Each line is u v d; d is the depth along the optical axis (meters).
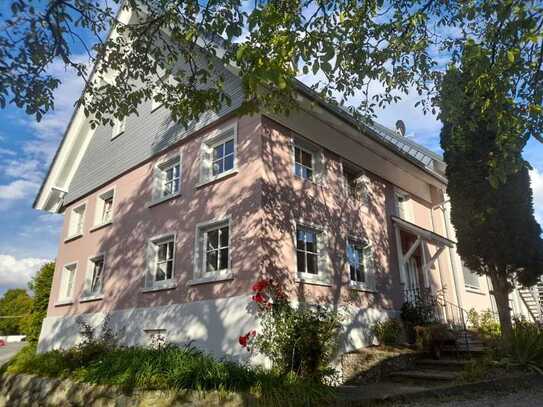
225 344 8.42
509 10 5.02
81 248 14.33
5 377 11.27
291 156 10.20
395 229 13.12
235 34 5.57
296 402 6.12
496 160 5.70
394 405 6.52
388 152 12.70
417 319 11.32
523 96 5.70
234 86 10.46
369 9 6.10
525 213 9.88
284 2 5.45
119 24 7.16
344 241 10.89
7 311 56.47
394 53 6.67
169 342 9.26
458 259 15.73
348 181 12.48
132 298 11.20
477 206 10.05
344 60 6.28
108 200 14.45
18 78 5.35
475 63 5.94
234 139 10.09
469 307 15.56
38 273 19.69
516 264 9.64
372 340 10.42
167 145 12.05
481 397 6.84
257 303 8.17
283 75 5.01
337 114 10.44
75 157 16.83
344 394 6.88
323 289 9.73
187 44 7.51
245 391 6.47
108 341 10.89
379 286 11.52
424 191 15.56
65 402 8.26
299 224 9.77
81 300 13.05
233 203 9.52
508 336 8.85
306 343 7.69
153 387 6.89
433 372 8.80
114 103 7.30
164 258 11.08
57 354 10.98
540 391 7.06
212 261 9.78
